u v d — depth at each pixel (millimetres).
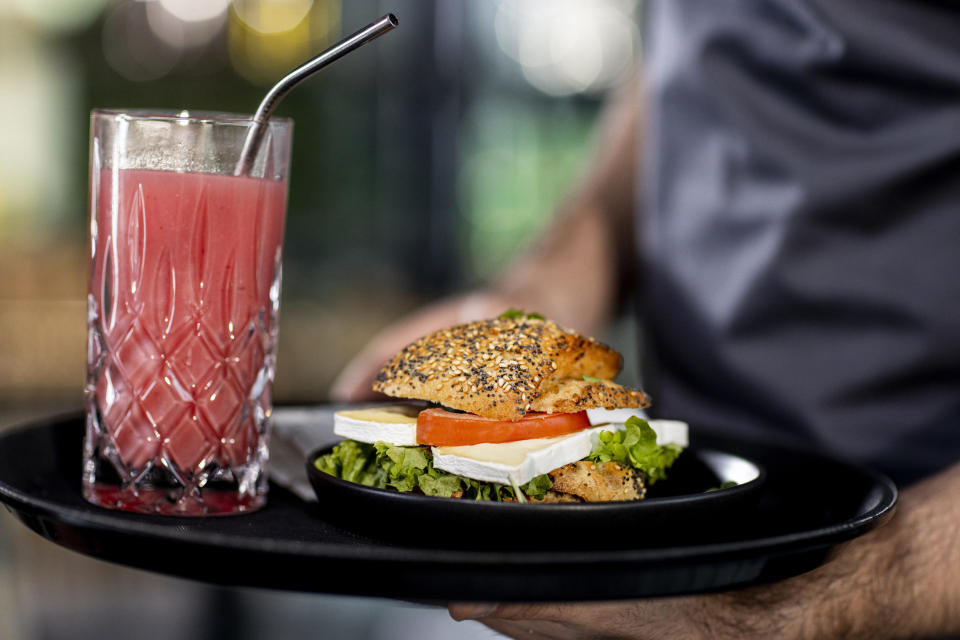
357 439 646
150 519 635
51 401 1741
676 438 687
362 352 2004
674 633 623
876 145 831
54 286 1859
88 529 573
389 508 600
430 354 652
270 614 1375
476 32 2188
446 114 2234
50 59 2203
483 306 952
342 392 882
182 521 635
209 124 630
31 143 2230
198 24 2184
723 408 899
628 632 615
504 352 643
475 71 2207
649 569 550
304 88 2240
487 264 2297
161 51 2207
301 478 690
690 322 911
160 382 637
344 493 614
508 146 2240
